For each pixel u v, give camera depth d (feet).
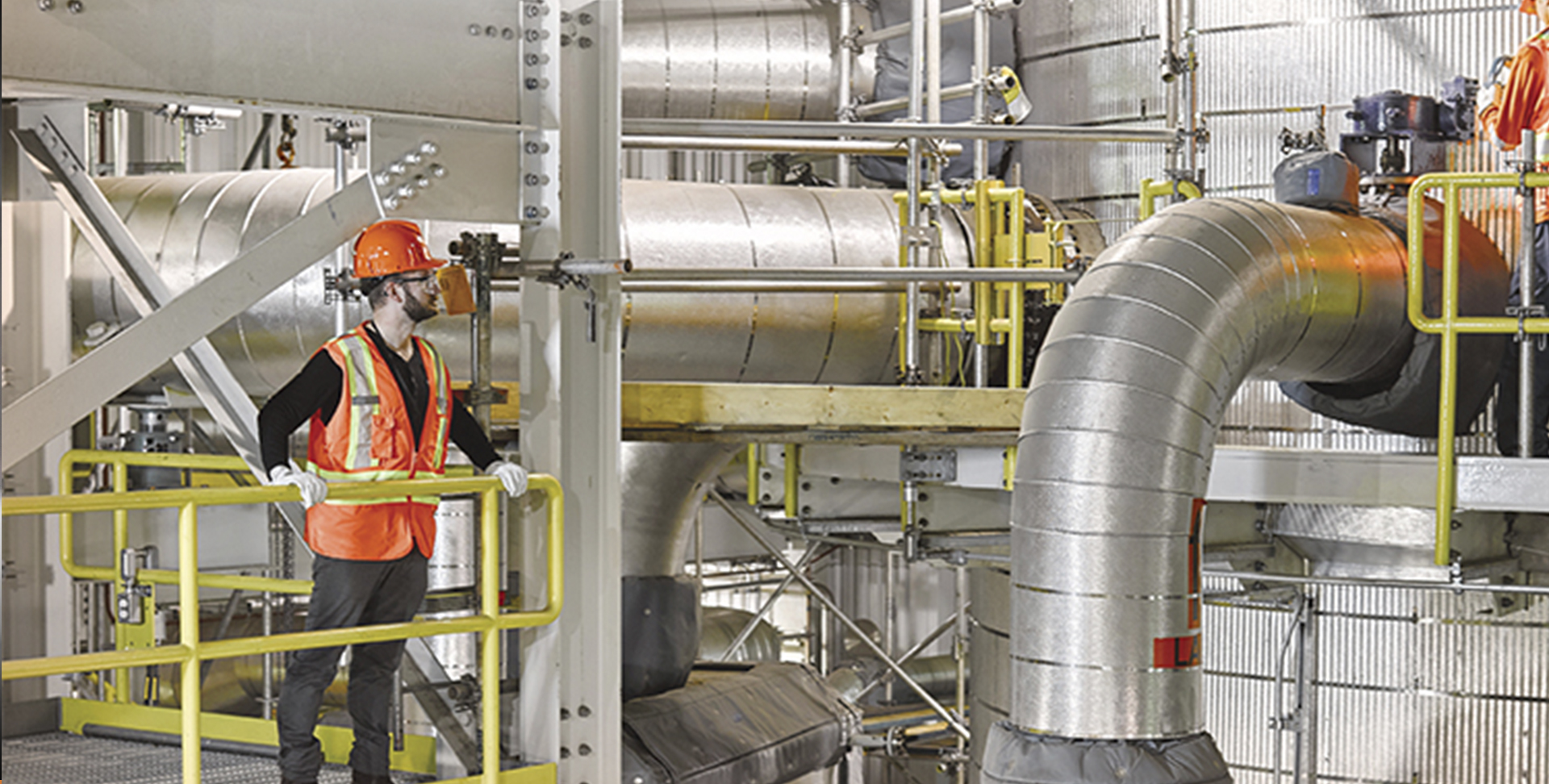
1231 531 24.06
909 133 22.24
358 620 16.38
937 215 27.71
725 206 27.63
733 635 40.34
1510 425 21.72
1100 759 16.57
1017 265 25.98
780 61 32.96
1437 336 20.59
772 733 26.21
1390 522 23.30
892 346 28.27
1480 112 20.30
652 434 22.12
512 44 18.35
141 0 15.55
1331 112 27.91
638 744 23.71
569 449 19.12
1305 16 28.07
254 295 16.42
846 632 45.19
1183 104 29.53
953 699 41.52
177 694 29.89
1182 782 16.47
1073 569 16.83
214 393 17.88
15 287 21.40
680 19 32.50
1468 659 26.81
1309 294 19.25
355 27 17.03
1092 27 31.32
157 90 15.69
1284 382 22.70
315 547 16.20
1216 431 17.60
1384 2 27.32
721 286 24.80
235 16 16.16
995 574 27.61
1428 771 27.20
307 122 40.34
